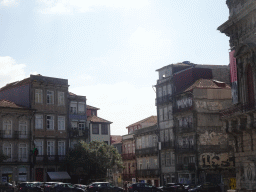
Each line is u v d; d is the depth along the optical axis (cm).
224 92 6438
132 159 8269
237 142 3691
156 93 7419
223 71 6944
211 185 5203
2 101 6444
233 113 3597
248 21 3522
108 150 6775
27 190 4909
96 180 6894
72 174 6819
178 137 6694
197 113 6297
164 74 7312
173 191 5181
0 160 5909
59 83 6994
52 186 4941
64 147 6900
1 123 6197
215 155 6222
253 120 3294
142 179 7769
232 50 3806
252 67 3453
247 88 3578
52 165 6656
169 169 6906
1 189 5156
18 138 6306
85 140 7250
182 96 6631
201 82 6494
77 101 7256
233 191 3741
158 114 7319
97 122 7662
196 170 6203
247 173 3516
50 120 6794
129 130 9044
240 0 3656
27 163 6362
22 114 6412
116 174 8662
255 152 3369
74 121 7144
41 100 6731
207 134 6294
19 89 6856
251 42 3453
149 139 7575
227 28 3791
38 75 6775
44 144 6644
